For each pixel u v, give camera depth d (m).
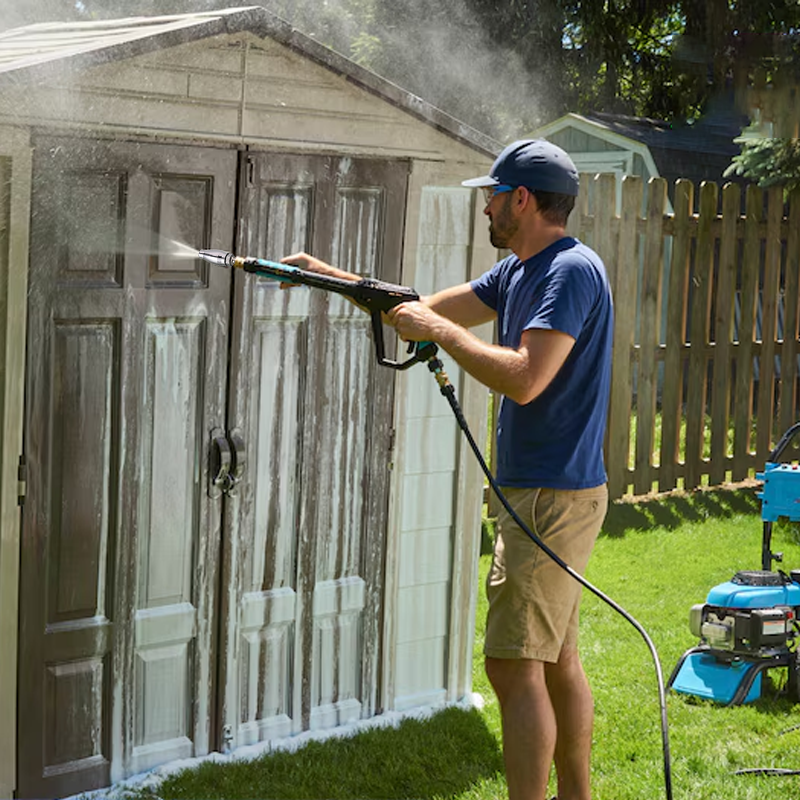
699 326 8.15
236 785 3.85
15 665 3.58
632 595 6.06
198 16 3.83
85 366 3.60
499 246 3.39
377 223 4.15
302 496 4.13
